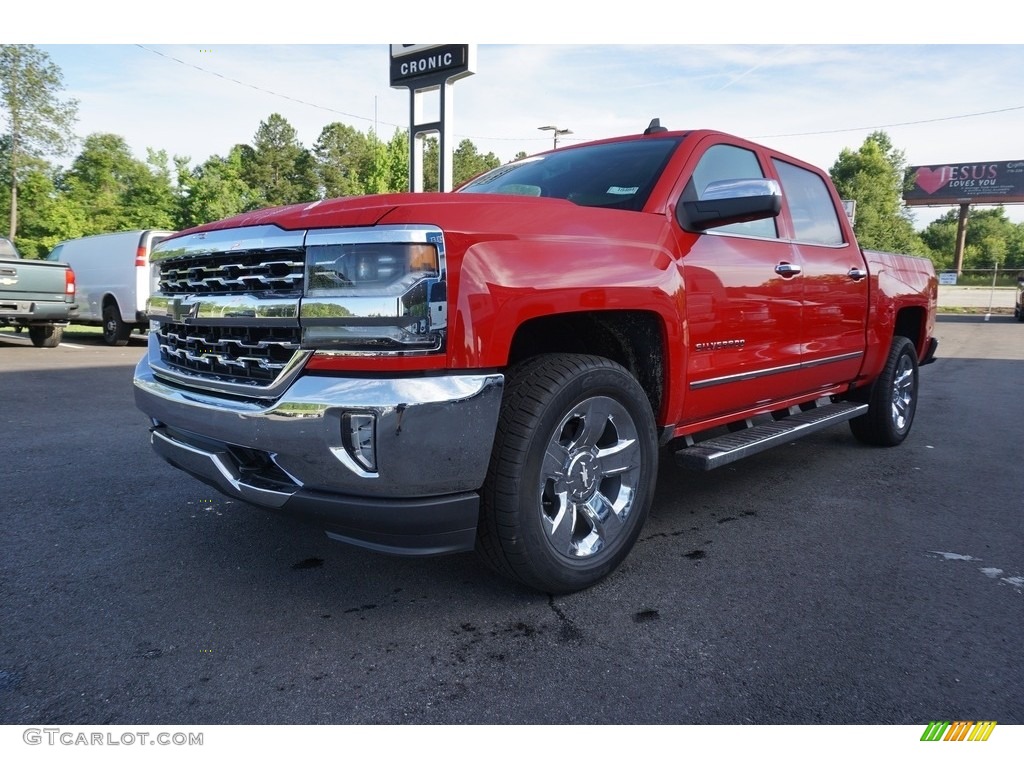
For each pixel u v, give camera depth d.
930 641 2.45
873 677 2.23
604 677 2.22
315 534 3.39
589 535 2.83
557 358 2.62
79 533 3.38
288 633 2.47
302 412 2.23
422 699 2.10
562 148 4.02
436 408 2.20
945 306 31.88
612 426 2.83
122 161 51.56
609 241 2.75
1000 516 3.76
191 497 3.92
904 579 2.96
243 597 2.74
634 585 2.88
